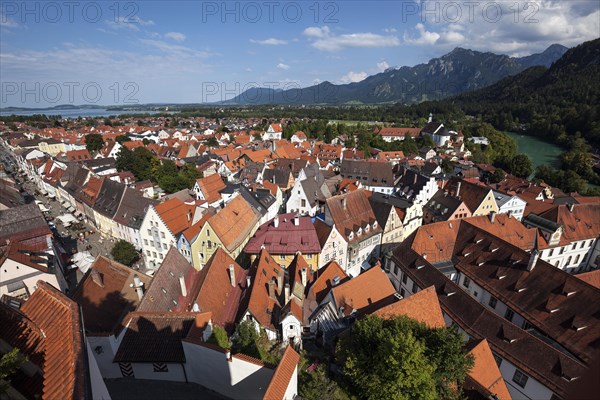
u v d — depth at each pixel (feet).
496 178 390.63
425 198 265.13
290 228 179.11
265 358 111.55
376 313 115.24
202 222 193.88
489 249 161.27
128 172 368.07
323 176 314.96
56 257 181.06
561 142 640.58
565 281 128.47
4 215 185.06
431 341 96.02
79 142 579.89
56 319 47.70
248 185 297.74
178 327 106.42
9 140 622.13
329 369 110.93
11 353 42.24
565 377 99.86
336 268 153.99
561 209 217.97
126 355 102.58
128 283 140.26
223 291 134.72
